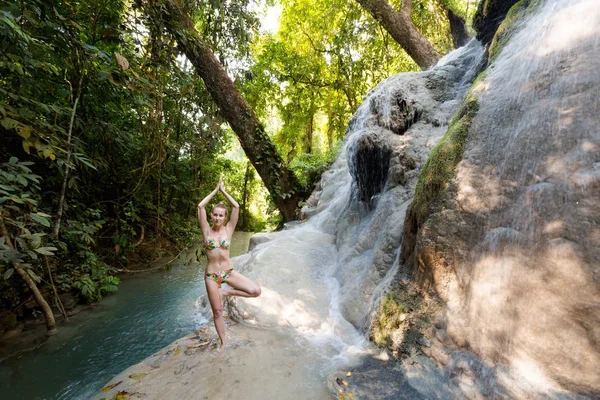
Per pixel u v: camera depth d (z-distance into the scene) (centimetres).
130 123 722
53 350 376
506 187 261
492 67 364
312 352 317
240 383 259
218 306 309
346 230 558
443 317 265
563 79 257
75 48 425
